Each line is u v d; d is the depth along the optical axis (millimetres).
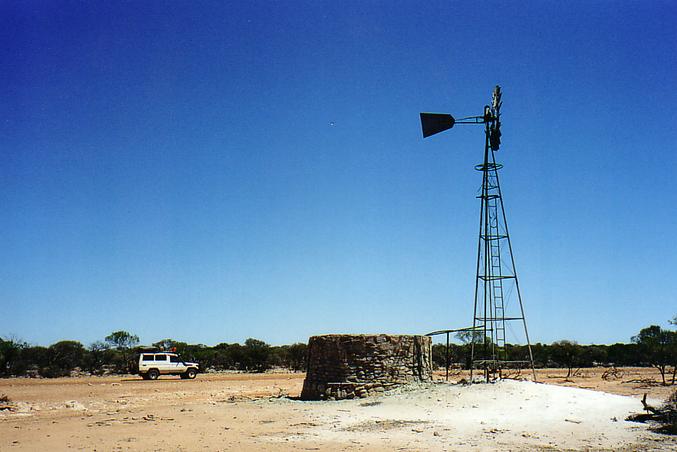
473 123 33875
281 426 21562
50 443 18406
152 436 19609
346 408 25703
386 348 29609
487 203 33500
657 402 26641
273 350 82625
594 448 17078
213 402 30953
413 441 18281
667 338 54938
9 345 62500
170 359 54094
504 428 20531
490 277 33000
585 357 83875
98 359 69500
